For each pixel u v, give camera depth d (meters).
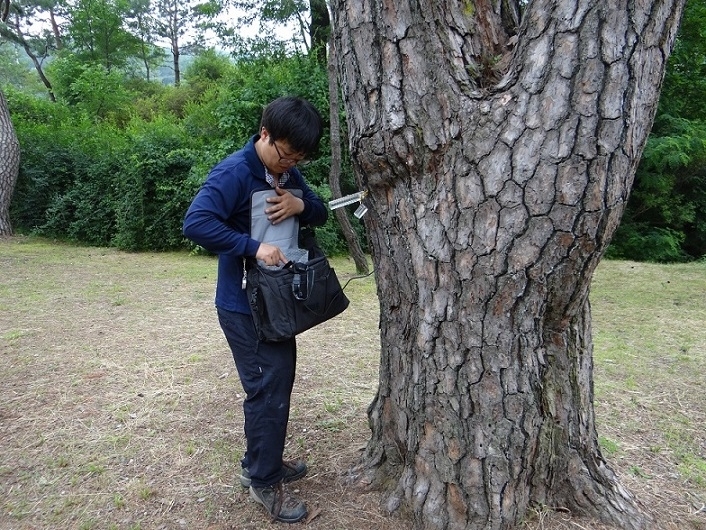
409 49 1.67
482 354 1.77
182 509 2.21
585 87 1.49
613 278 7.79
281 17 9.85
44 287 6.52
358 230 9.93
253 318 1.91
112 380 3.60
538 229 1.61
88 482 2.41
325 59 10.06
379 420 2.21
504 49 1.74
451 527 1.89
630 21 1.47
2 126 10.96
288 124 1.80
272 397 1.99
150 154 9.84
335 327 5.04
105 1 29.03
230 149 9.48
